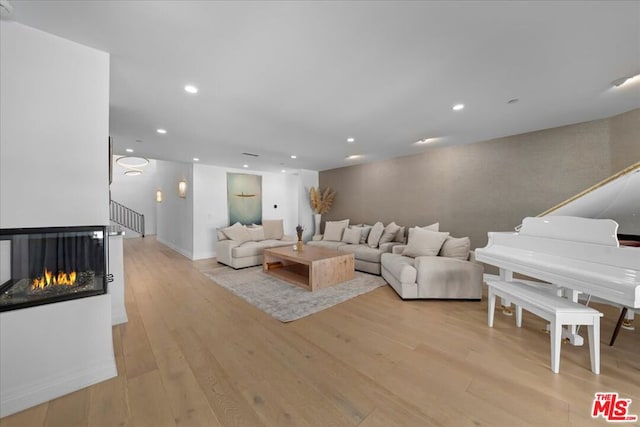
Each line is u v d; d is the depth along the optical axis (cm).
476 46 160
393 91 221
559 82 206
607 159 289
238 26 142
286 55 170
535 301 185
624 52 166
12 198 137
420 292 303
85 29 143
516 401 140
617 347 197
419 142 395
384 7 128
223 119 286
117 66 182
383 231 486
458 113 273
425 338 211
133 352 188
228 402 139
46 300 144
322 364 174
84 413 130
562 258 191
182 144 396
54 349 142
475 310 274
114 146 408
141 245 734
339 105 250
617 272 155
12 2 121
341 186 627
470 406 137
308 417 129
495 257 234
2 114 134
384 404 138
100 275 163
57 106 149
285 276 389
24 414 129
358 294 325
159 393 145
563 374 164
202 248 561
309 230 676
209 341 205
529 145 345
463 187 412
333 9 129
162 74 193
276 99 236
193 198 550
